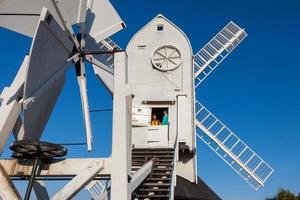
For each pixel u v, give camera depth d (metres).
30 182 7.34
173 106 17.41
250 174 19.78
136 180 10.25
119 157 7.71
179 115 16.86
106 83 9.42
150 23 18.70
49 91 8.82
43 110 8.69
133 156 14.45
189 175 17.31
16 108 7.64
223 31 22.48
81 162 7.88
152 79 17.88
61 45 7.84
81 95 8.94
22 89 7.69
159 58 18.14
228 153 20.06
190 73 17.78
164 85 17.70
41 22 6.80
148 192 11.55
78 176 7.56
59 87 9.18
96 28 9.55
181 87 17.61
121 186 7.52
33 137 8.42
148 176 12.13
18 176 7.93
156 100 17.45
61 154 7.79
